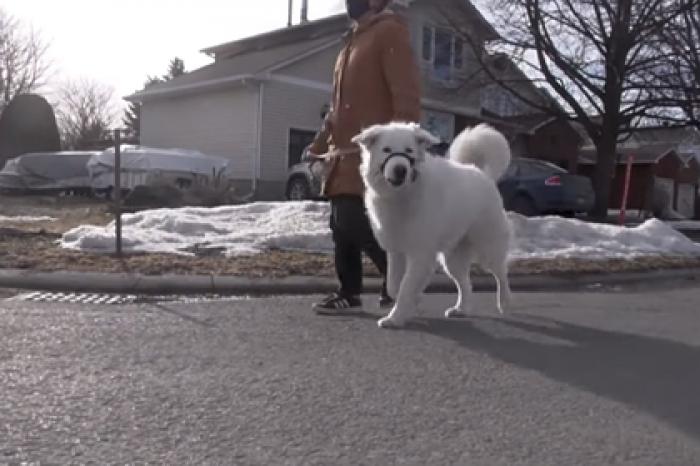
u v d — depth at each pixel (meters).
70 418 2.83
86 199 17.94
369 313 5.23
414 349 4.18
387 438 2.75
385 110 5.05
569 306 6.03
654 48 20.12
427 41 24.78
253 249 7.84
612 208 35.38
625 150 36.91
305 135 21.80
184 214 9.65
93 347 3.92
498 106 27.39
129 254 7.23
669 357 4.23
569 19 20.45
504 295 5.52
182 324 4.61
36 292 5.85
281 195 21.09
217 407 3.02
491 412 3.11
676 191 38.72
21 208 14.63
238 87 21.09
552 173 15.38
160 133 23.91
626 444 2.78
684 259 9.62
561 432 2.89
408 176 4.32
